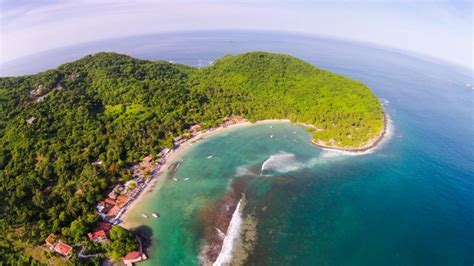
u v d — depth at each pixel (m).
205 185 147.00
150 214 127.56
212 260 105.38
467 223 122.81
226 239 114.50
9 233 112.06
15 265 100.25
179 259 105.88
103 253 106.25
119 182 146.62
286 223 122.81
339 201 135.75
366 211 129.50
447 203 134.50
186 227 120.56
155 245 111.81
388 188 144.88
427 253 108.19
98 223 119.81
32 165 147.88
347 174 155.88
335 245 112.00
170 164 163.62
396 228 120.12
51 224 116.69
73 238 111.25
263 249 110.00
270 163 164.88
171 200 136.38
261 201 135.75
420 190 143.50
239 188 144.75
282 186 146.12
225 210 130.12
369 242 113.44
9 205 124.19
